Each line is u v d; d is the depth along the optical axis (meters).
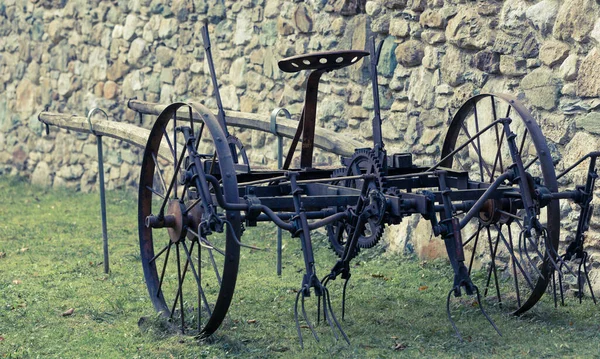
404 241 7.46
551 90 6.10
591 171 4.95
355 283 6.53
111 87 11.70
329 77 8.40
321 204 4.88
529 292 5.96
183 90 10.57
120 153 11.78
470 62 6.85
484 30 6.66
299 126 5.55
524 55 6.34
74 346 5.01
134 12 11.24
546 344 4.75
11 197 11.95
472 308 5.60
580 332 4.96
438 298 5.96
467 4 6.82
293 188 4.70
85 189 12.33
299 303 5.88
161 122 5.39
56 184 12.83
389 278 6.68
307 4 8.60
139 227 5.71
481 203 4.76
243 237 8.54
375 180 5.01
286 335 5.08
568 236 5.97
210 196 4.52
